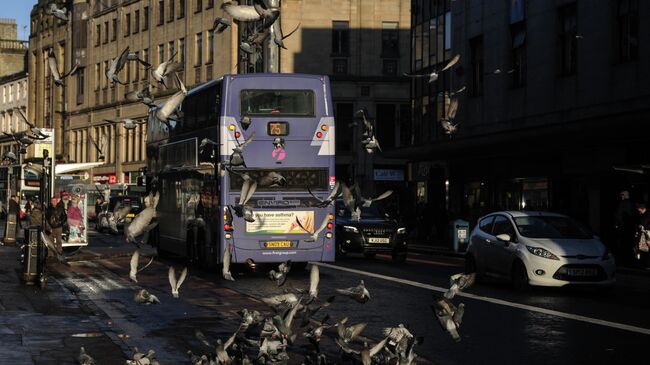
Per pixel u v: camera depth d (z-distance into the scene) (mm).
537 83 37406
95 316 14516
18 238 44156
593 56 33594
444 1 46562
